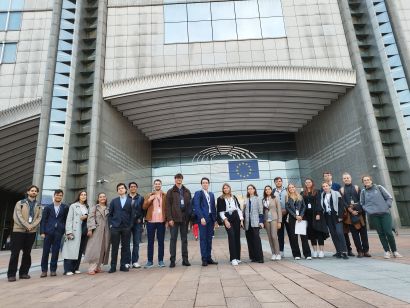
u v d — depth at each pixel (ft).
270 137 97.81
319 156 83.71
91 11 75.66
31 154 84.38
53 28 68.74
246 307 11.05
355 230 23.94
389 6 70.38
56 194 23.67
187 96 73.77
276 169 94.58
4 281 20.27
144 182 89.66
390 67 67.00
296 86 71.61
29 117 70.33
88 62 70.90
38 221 21.85
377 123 66.90
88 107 67.21
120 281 18.28
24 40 79.87
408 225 60.44
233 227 24.27
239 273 18.88
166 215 23.81
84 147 64.69
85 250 23.29
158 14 77.51
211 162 95.71
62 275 22.43
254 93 74.33
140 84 69.82
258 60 73.72
